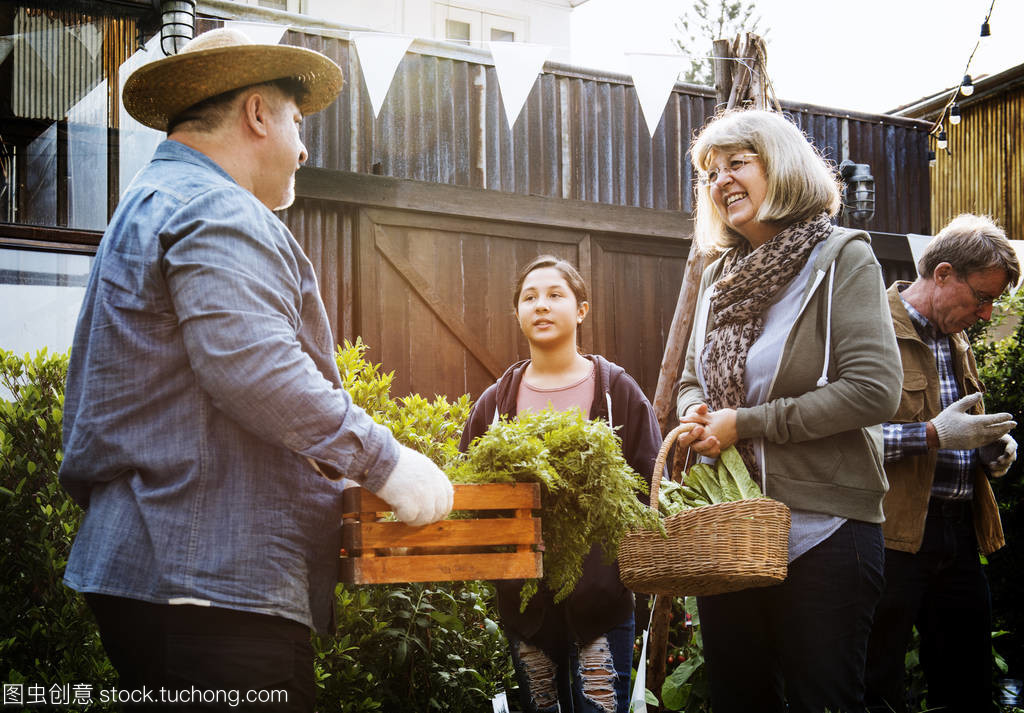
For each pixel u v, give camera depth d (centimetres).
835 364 249
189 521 175
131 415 179
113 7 471
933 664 361
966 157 936
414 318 593
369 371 392
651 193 674
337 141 579
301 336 196
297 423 172
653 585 227
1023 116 874
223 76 200
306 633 186
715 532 214
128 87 209
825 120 744
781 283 256
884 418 238
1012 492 513
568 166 648
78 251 464
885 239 728
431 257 600
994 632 466
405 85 601
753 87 500
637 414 286
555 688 270
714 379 267
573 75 651
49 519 329
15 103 459
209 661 173
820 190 257
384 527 189
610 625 264
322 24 566
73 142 468
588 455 205
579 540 206
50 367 366
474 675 351
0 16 457
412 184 587
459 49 616
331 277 572
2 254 452
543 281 300
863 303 245
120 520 177
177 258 176
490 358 611
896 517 330
